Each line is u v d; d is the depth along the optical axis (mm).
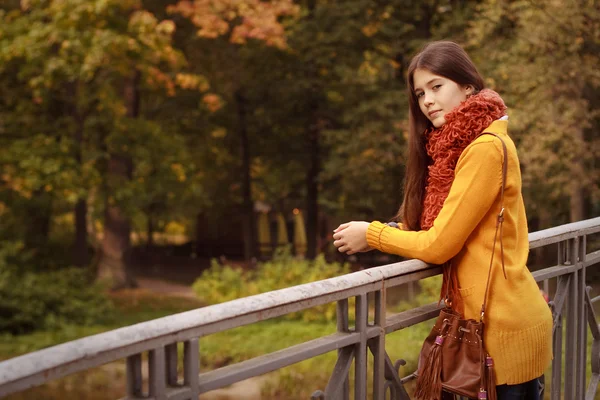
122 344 1159
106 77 18672
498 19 15039
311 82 22734
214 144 26531
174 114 24250
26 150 16750
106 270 21344
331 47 21625
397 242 1928
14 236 20516
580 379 2844
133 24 15852
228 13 17000
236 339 11641
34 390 10281
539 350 1877
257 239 33125
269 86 24062
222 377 1353
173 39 21281
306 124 24484
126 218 21500
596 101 15023
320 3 22734
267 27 16781
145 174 20469
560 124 13883
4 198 19203
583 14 13625
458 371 1847
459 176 1823
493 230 1842
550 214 19547
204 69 22250
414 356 8250
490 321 1835
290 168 26375
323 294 1604
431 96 1975
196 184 24250
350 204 23453
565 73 13703
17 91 18188
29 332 14234
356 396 1774
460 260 1896
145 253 35750
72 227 29344
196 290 15117
